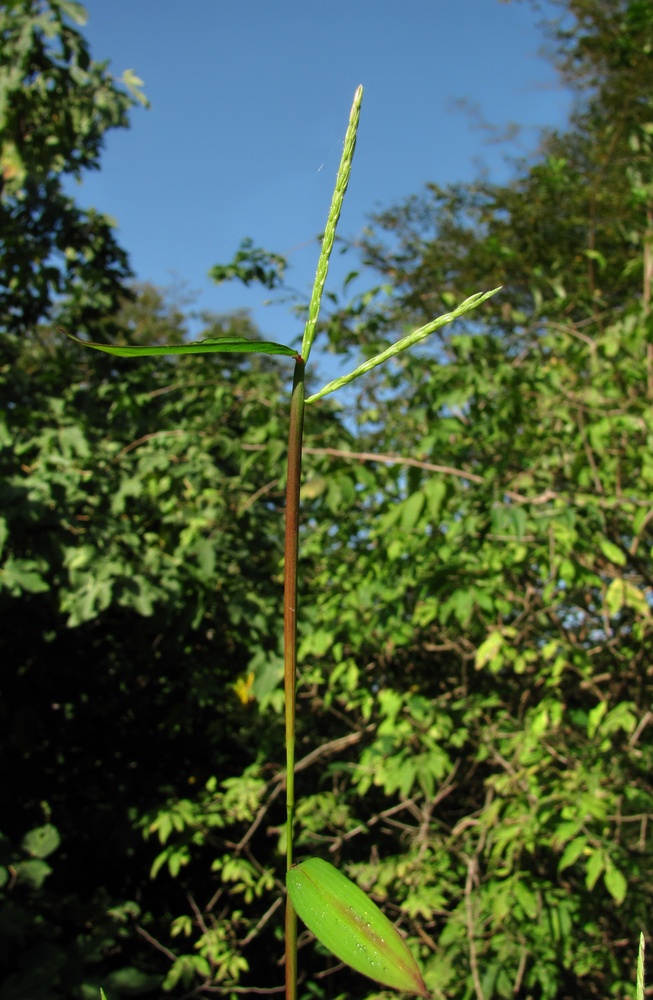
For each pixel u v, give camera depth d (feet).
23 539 10.92
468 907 8.84
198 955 11.41
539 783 9.37
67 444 12.23
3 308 15.66
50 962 10.07
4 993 9.68
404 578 10.05
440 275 14.38
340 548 12.62
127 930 11.42
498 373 10.01
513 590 10.44
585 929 9.71
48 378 14.52
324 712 12.71
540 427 10.78
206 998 10.96
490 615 8.93
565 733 10.48
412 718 10.40
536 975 9.57
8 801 13.03
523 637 10.49
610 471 10.42
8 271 14.92
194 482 12.12
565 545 8.79
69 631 13.62
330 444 11.46
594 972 10.11
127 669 14.15
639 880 9.61
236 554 12.32
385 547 10.11
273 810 13.20
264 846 12.60
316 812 10.87
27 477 11.95
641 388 11.11
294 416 2.14
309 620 12.14
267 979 12.91
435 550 9.57
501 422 9.59
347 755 12.53
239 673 13.73
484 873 10.51
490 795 9.88
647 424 9.39
